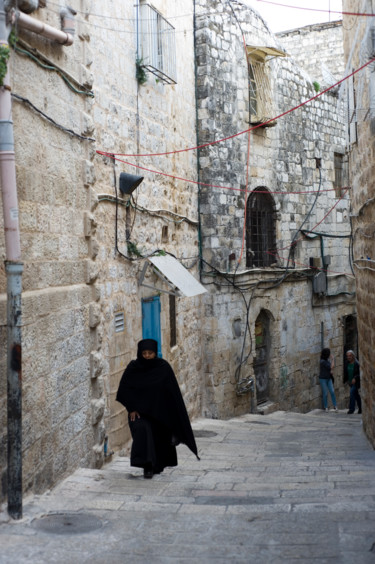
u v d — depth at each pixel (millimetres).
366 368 11430
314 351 19891
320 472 7672
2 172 5133
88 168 7809
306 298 19516
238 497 6160
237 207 16094
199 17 14969
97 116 9172
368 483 6680
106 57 9586
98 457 8047
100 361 8117
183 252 13844
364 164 10820
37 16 6441
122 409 9680
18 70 5891
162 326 12164
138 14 11109
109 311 9344
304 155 19469
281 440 11805
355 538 4520
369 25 8820
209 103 14992
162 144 12445
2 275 5418
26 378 5914
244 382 16219
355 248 12680
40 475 6211
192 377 14352
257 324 17609
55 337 6719
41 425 6262
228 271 15547
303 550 4355
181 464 8758
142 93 11328
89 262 7852
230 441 11719
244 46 16359
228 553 4367
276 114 17938
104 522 5129
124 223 10211
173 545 4555
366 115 9992
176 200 13383
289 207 18672
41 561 4285
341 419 16172
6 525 5051
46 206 6574
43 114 6359
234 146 15977
